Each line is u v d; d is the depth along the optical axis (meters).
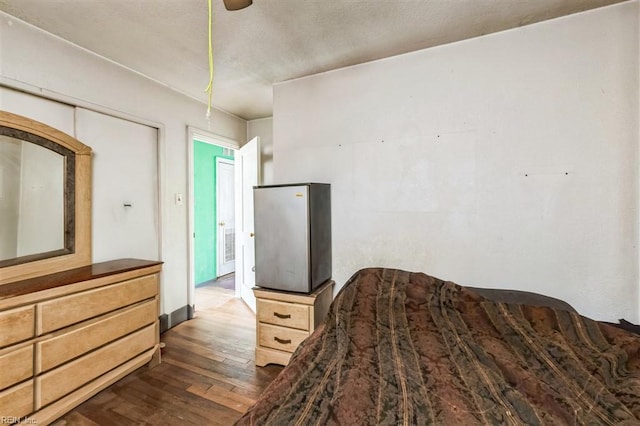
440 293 1.68
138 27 1.90
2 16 1.75
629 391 0.97
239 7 1.13
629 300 1.71
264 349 2.17
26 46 1.86
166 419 1.62
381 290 1.73
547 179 1.88
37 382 1.51
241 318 3.12
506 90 1.96
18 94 1.86
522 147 1.93
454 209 2.11
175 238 2.94
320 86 2.54
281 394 0.99
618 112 1.72
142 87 2.60
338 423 0.86
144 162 2.66
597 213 1.77
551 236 1.87
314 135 2.57
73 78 2.10
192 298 3.13
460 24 1.89
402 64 2.25
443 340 1.33
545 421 0.86
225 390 1.88
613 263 1.74
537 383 1.01
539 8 1.74
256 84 2.79
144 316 2.09
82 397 1.69
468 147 2.07
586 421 0.85
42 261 1.84
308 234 2.10
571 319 1.38
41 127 1.88
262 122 3.91
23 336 1.46
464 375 1.08
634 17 1.68
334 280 2.49
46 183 1.92
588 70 1.78
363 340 1.33
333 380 1.07
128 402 1.76
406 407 0.92
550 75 1.86
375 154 2.35
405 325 1.46
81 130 2.18
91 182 2.18
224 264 5.02
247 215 3.45
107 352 1.84
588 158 1.79
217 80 2.71
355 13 1.76
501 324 1.42
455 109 2.10
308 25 1.88
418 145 2.21
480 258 2.04
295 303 2.10
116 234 2.42
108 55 2.26
